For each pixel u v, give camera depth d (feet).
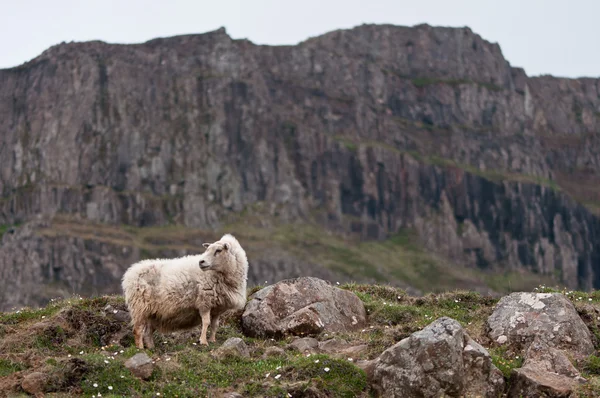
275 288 75.36
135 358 59.21
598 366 60.75
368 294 83.41
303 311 71.92
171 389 56.80
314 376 58.13
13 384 57.00
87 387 56.54
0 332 68.64
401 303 81.82
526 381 56.59
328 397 56.29
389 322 74.28
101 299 76.64
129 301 66.80
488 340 66.49
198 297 67.00
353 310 75.31
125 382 57.06
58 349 66.03
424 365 55.98
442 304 80.38
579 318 66.08
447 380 55.52
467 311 77.97
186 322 68.59
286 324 71.51
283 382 57.41
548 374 58.03
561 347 63.46
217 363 61.11
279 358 63.31
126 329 70.69
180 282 66.95
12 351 64.80
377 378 57.67
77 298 80.89
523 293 68.64
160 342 69.36
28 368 60.80
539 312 65.87
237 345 64.13
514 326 65.67
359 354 63.72
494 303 80.43
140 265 67.72
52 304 78.28
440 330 57.11
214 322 69.36
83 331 69.31
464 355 57.06
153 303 66.64
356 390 57.36
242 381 58.85
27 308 77.87
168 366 59.41
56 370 57.67
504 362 60.29
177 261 68.69
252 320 72.64
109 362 58.49
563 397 55.47
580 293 79.87
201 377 59.00
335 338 68.44
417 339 56.85
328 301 74.28
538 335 64.13
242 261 69.67
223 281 68.23
